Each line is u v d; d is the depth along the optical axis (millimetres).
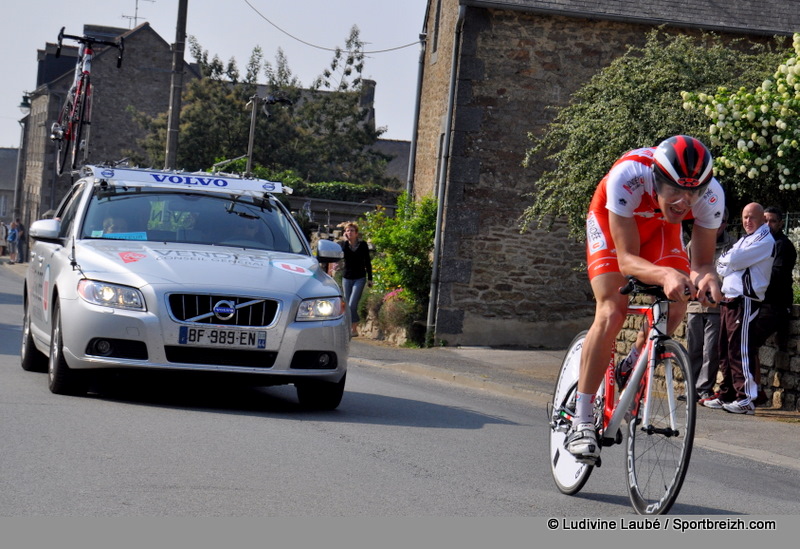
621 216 5770
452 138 20922
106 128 70000
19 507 5234
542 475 7152
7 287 33906
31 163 83688
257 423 8352
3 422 7590
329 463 6867
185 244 9812
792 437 10242
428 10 26562
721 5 21250
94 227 9977
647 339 5891
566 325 21188
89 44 18938
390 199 42969
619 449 8531
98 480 5906
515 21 20922
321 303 9078
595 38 21062
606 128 16391
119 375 8711
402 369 16141
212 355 8664
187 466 6434
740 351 11781
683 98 15289
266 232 10367
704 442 9867
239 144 61469
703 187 5480
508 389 13570
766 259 11664
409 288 21750
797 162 14156
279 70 63312
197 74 71812
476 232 20938
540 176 20969
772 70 17000
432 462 7250
